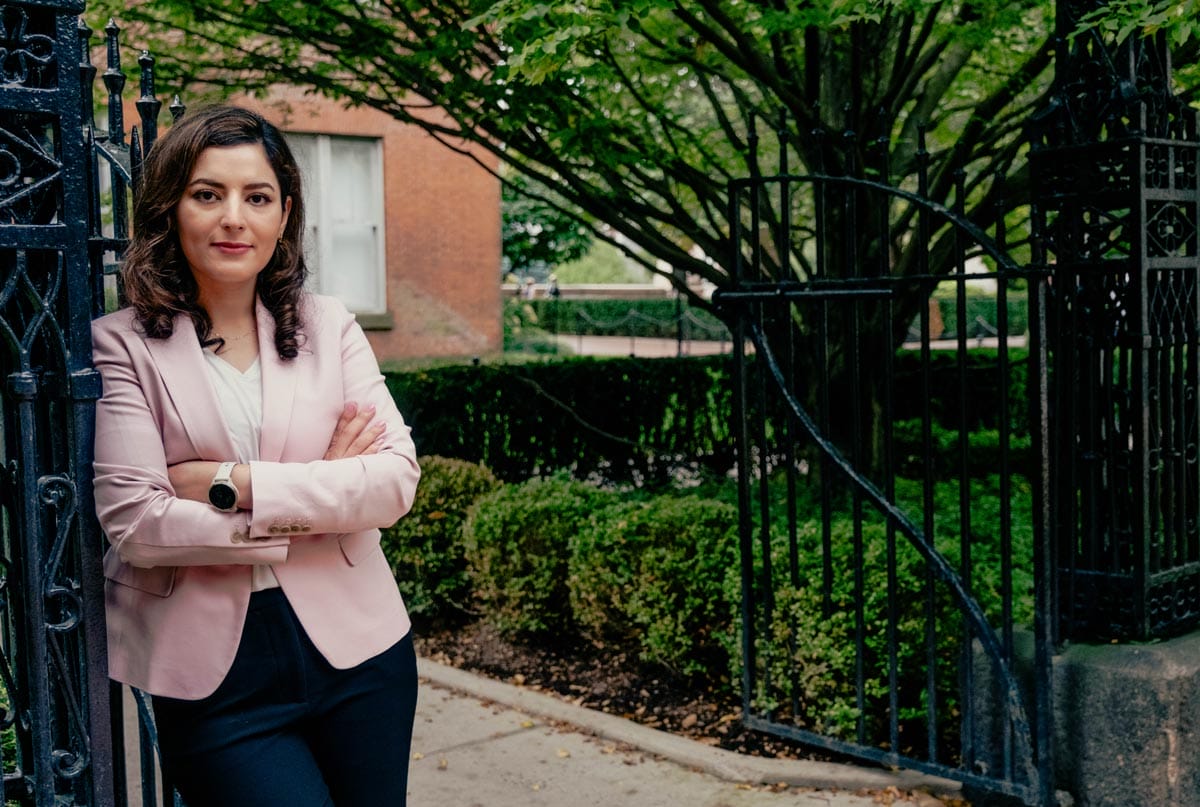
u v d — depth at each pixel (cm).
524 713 458
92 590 189
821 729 410
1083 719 343
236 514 187
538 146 594
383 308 1502
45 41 179
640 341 3206
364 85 644
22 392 180
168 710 194
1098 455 358
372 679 203
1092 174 352
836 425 687
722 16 508
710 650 468
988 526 591
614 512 504
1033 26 650
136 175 230
